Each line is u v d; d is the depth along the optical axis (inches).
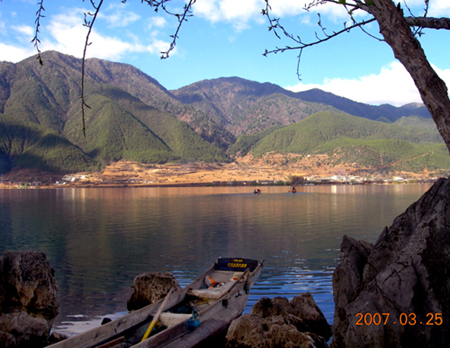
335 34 301.0
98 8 226.2
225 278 636.1
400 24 264.2
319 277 805.2
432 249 333.7
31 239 1457.9
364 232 1541.6
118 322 417.7
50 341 464.1
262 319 433.7
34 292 498.3
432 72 265.1
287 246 1219.9
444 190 346.3
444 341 313.9
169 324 446.9
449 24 295.6
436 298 323.0
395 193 5270.7
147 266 954.1
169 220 2114.9
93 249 1216.8
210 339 438.3
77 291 733.3
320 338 436.8
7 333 424.8
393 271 344.2
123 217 2341.3
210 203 3575.3
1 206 3526.1
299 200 3900.1
